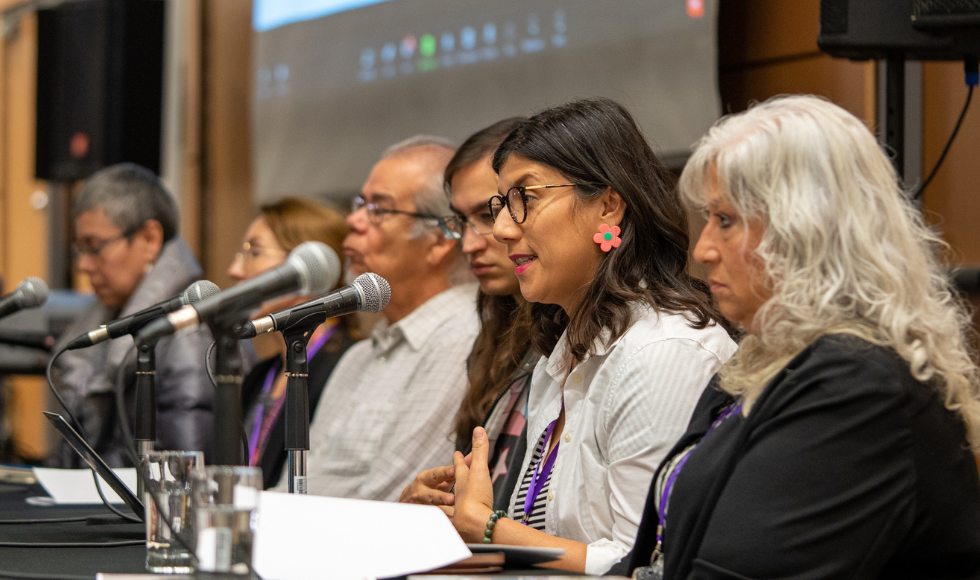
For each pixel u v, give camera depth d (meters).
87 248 4.95
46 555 2.24
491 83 6.29
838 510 1.75
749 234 1.95
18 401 9.37
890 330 1.85
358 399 4.05
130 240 4.94
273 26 7.87
